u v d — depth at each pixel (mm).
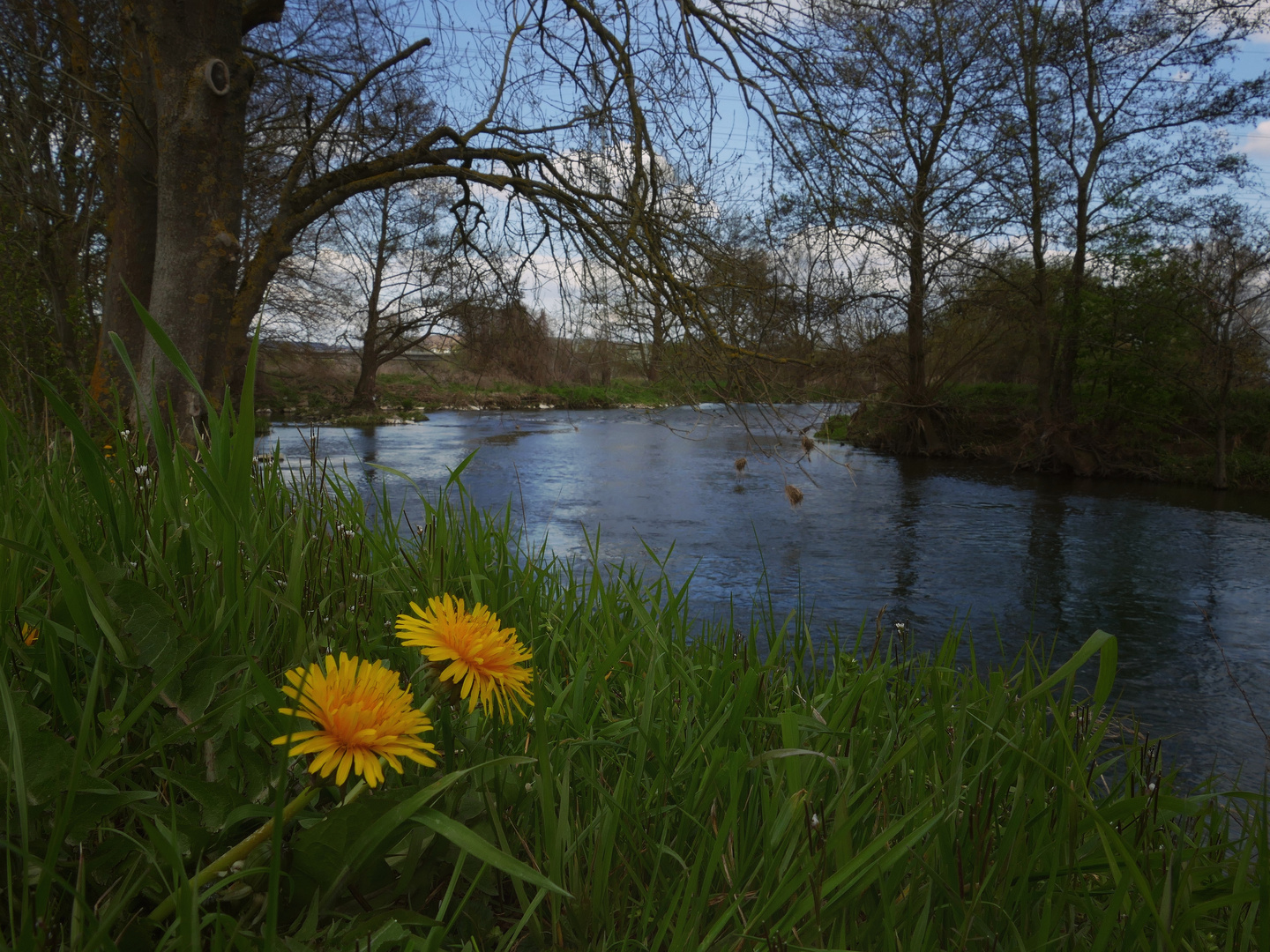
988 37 11930
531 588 2189
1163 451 18578
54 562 919
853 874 993
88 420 5328
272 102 11078
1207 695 6051
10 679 1039
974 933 1150
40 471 1757
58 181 10078
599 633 2197
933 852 1219
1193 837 1458
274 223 7969
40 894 709
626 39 7312
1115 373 19125
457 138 8828
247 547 1350
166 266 6410
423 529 2166
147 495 1554
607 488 14391
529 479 15109
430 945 803
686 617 2461
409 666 1402
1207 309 17891
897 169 7293
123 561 1229
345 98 8547
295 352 29203
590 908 1078
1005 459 21047
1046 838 1339
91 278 10266
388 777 1014
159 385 6082
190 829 838
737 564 9422
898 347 20188
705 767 1425
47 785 827
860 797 1303
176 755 1033
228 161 6762
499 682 884
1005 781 1400
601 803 1245
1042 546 11133
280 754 951
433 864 1035
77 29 8383
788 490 4023
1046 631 7465
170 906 763
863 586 8703
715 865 1020
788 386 6766
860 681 1568
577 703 1490
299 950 791
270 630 1322
